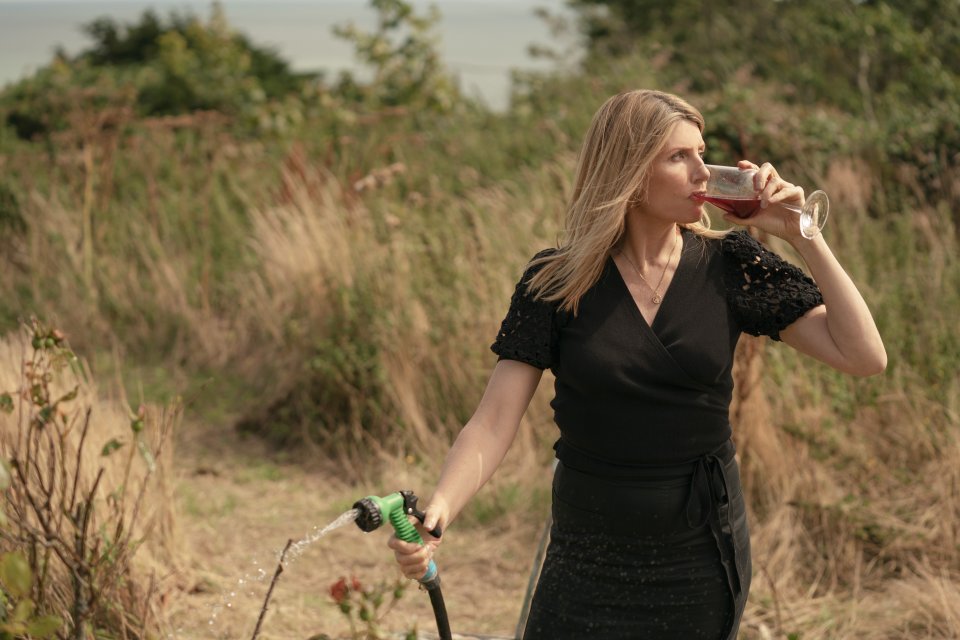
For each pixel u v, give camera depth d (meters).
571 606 2.53
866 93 9.88
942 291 5.79
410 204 7.53
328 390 6.11
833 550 4.55
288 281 6.91
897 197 7.41
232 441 6.21
